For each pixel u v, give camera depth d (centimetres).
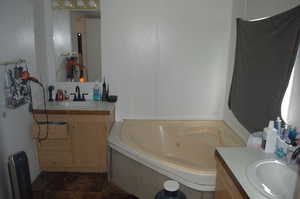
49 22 271
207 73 287
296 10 140
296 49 141
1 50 181
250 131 204
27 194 186
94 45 278
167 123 285
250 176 115
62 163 251
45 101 265
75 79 285
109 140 233
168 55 281
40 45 255
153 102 294
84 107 250
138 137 268
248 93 206
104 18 270
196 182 167
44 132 234
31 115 236
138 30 274
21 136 215
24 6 216
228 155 141
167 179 182
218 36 277
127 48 278
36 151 247
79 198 218
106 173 257
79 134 243
